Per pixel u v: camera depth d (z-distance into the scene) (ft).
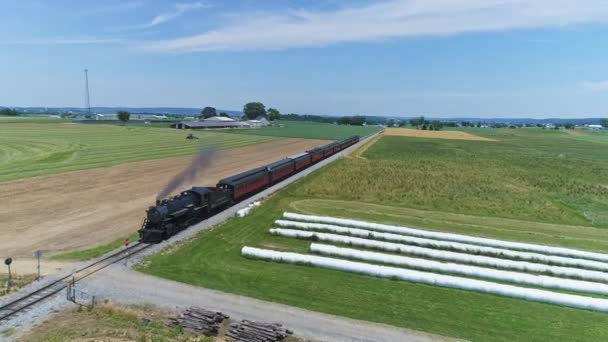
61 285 68.33
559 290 77.05
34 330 55.06
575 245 104.94
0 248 84.33
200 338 55.26
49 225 100.94
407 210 136.98
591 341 58.65
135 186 152.15
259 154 280.92
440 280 75.61
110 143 301.84
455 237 105.09
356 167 230.48
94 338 54.13
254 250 85.71
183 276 74.49
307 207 134.62
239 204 133.80
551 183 197.47
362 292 71.56
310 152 238.07
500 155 336.49
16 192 133.69
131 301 64.39
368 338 57.00
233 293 68.69
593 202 158.81
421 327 60.49
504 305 69.05
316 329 58.75
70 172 173.78
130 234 96.48
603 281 81.41
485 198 157.89
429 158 295.48
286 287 71.97
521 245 100.27
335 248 89.56
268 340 54.65
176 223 98.17
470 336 58.59
